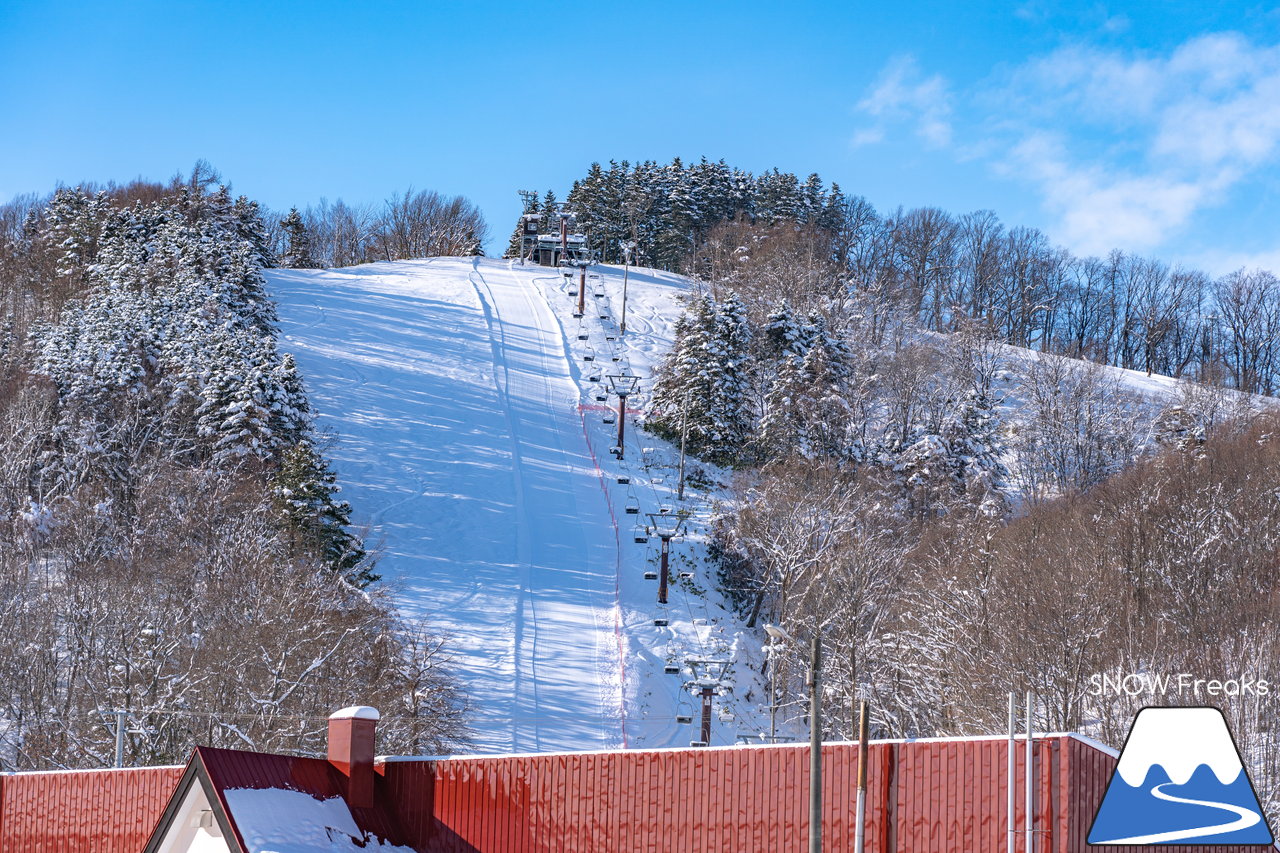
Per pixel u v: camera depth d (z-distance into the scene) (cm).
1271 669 4606
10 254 12062
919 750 2480
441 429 9194
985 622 5362
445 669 5922
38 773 3080
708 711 5456
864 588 6259
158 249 10450
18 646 4953
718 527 7819
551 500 8225
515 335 11756
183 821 2553
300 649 4600
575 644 6531
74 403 7556
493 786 2739
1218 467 6938
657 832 2602
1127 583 5369
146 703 4194
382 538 7362
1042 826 2386
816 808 2130
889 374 11562
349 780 2741
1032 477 9994
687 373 9512
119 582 5322
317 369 10025
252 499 6331
